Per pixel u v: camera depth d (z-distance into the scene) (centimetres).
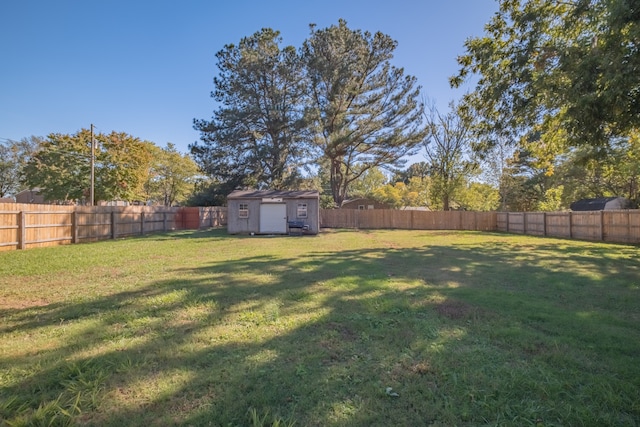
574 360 280
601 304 458
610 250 1077
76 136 2514
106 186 2512
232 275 658
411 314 408
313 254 1005
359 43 2592
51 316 403
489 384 243
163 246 1230
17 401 219
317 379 250
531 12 1051
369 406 215
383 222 2606
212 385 241
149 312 418
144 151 2795
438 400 223
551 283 588
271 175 2833
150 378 250
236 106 2808
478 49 1177
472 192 2694
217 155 2808
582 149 1502
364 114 2716
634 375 254
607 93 675
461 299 475
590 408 212
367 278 623
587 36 1002
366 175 5291
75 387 235
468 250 1106
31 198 3581
